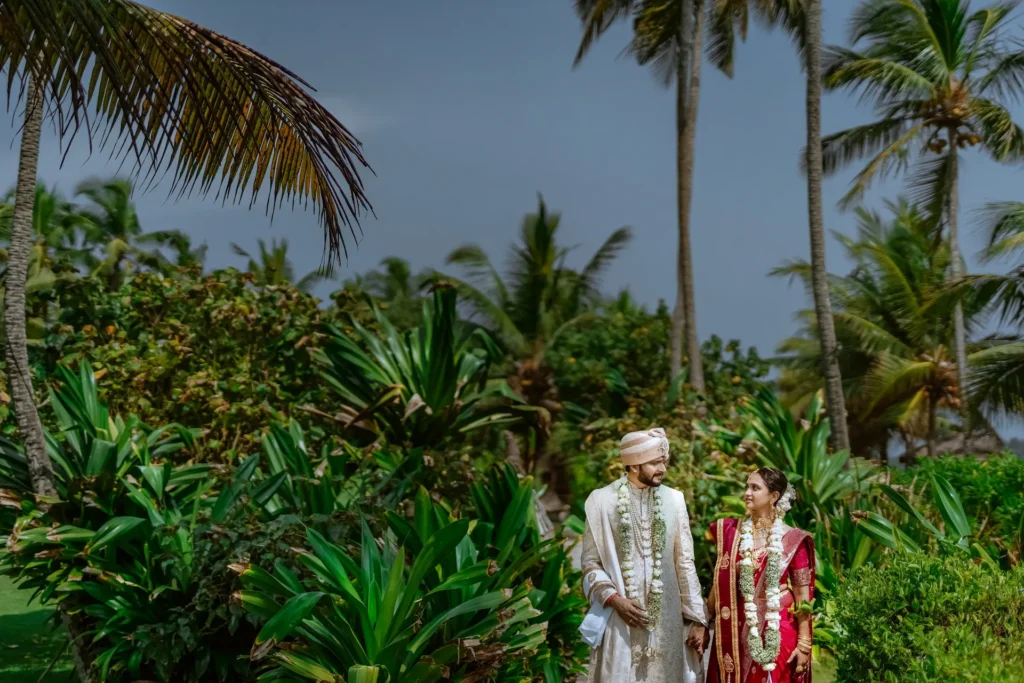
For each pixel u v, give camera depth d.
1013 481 9.35
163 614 5.95
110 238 32.72
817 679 7.07
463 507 7.43
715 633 5.00
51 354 9.88
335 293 11.44
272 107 5.91
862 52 22.03
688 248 18.67
